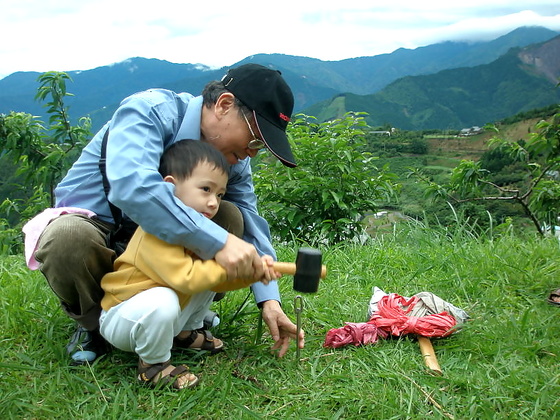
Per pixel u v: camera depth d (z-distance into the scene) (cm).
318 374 230
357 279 358
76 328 268
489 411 200
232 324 280
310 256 193
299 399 213
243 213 258
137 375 220
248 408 207
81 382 218
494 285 335
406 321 260
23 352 243
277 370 235
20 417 198
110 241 227
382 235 479
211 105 218
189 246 195
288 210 540
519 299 323
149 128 209
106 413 201
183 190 203
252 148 222
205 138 222
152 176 193
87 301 218
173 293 204
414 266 384
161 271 198
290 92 221
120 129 206
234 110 214
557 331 273
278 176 553
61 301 226
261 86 213
